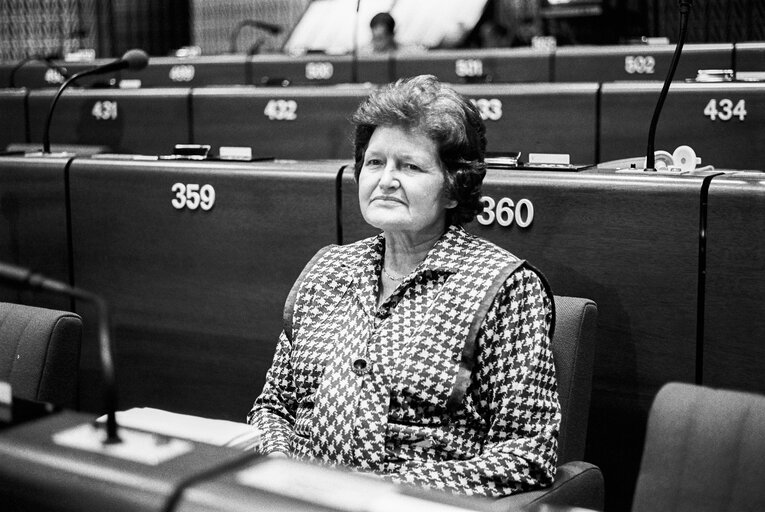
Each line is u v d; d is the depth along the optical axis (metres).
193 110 4.68
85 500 0.84
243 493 0.79
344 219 2.13
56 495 0.85
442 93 1.68
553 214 1.90
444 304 1.61
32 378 1.80
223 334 2.30
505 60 5.57
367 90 4.39
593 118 3.82
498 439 1.57
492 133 4.04
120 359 2.43
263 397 1.81
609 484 1.88
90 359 2.40
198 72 6.66
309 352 1.71
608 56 5.27
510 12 7.45
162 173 2.33
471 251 1.66
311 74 6.35
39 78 6.46
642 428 1.84
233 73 6.60
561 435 1.73
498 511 0.80
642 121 3.71
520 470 1.53
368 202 1.69
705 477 1.15
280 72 6.48
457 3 7.32
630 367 1.85
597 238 1.86
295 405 1.79
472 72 5.69
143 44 9.49
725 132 3.52
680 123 3.61
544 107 3.91
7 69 6.50
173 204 2.32
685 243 1.77
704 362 1.78
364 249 1.78
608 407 1.87
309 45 7.49
